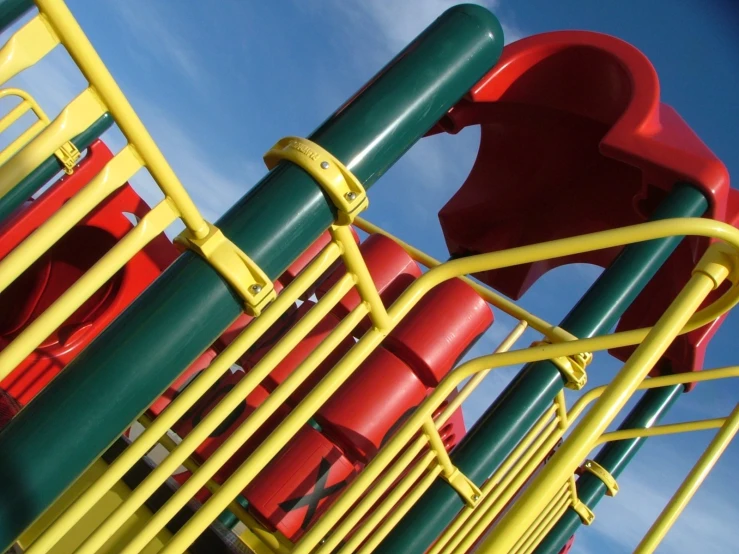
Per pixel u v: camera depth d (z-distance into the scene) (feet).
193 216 3.47
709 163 7.07
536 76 8.48
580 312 7.00
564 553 10.64
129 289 10.32
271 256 3.88
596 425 3.31
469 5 4.99
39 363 9.80
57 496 3.37
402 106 4.44
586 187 10.11
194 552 6.67
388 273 8.39
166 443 8.27
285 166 4.12
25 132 8.46
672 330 3.78
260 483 7.25
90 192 3.01
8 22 4.79
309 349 8.50
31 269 10.96
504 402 6.56
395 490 5.34
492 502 6.07
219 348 9.76
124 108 2.96
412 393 7.56
